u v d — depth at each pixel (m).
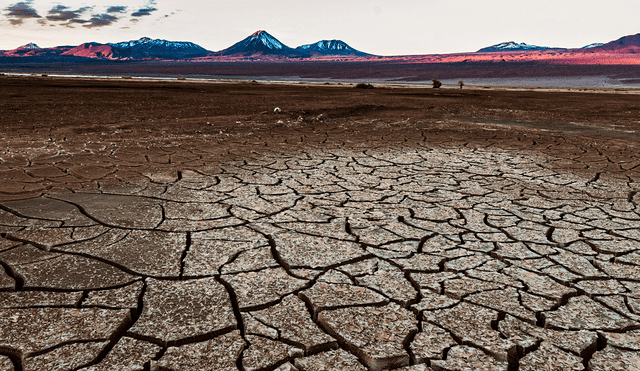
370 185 4.61
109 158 5.51
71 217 3.31
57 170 4.77
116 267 2.51
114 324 1.94
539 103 19.28
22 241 2.84
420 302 2.21
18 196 3.79
